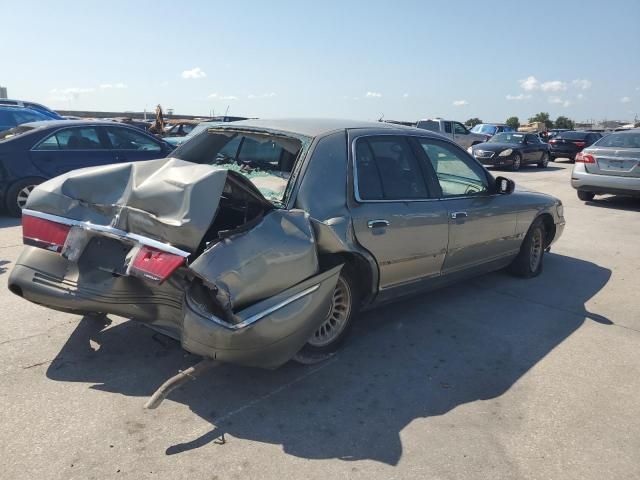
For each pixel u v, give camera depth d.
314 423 3.13
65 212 3.27
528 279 6.14
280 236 3.26
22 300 4.69
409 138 4.56
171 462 2.72
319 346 3.85
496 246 5.38
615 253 7.52
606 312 5.16
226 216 3.93
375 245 3.94
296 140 3.93
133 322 4.29
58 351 3.80
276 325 3.10
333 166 3.84
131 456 2.75
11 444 2.79
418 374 3.79
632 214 10.63
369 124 4.43
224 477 2.64
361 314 4.82
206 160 4.54
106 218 3.21
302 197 3.62
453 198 4.75
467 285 5.83
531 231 5.98
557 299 5.48
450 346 4.27
